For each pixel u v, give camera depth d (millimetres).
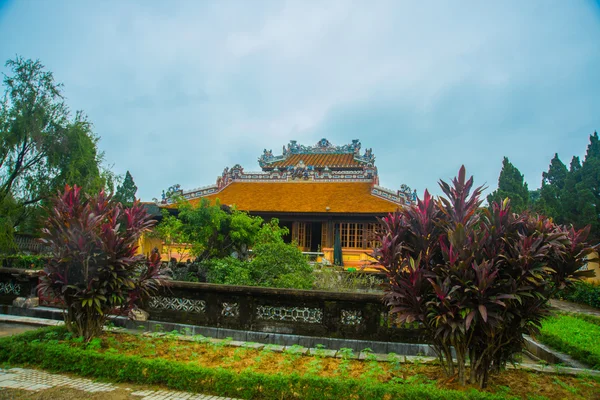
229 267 12562
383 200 31188
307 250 32125
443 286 5758
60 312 10914
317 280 13000
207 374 6062
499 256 5945
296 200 32719
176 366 6262
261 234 15148
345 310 8914
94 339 7699
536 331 6090
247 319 9391
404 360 7617
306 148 46062
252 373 6043
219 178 35938
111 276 7758
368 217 30000
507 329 6105
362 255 29328
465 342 6043
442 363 6492
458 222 6195
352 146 44688
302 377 5824
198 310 9852
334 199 32281
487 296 5703
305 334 9016
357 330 8758
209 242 15180
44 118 19078
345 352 7312
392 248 6414
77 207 7969
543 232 6090
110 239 7652
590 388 6340
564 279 6227
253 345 8312
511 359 6555
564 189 28766
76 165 19453
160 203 30812
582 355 8312
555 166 36781
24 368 6887
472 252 5797
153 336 8508
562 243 6047
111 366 6508
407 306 6152
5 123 18344
